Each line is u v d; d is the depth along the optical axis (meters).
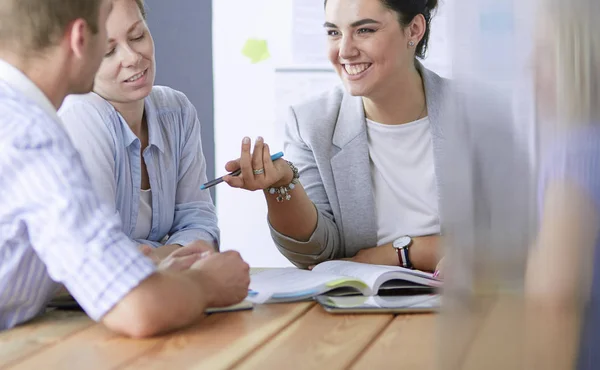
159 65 3.01
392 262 1.78
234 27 3.03
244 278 1.22
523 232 0.55
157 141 1.80
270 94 3.05
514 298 0.55
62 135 1.10
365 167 1.88
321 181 1.92
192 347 1.02
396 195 1.88
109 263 1.05
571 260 0.55
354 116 1.91
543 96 0.53
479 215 0.55
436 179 1.84
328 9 1.83
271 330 1.10
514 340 0.56
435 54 1.94
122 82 1.67
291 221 1.76
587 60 0.53
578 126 0.53
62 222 1.04
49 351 1.01
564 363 0.55
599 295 0.55
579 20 0.53
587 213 0.54
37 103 1.12
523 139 0.54
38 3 1.11
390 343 1.02
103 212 1.08
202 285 1.16
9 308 1.15
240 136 3.08
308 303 1.27
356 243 1.88
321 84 3.03
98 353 1.00
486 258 0.55
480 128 0.54
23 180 1.05
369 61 1.79
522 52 0.53
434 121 1.84
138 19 1.66
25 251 1.10
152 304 1.05
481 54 0.54
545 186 0.54
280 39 3.03
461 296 0.56
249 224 3.11
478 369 0.56
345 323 1.14
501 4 0.53
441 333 0.57
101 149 1.65
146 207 1.80
